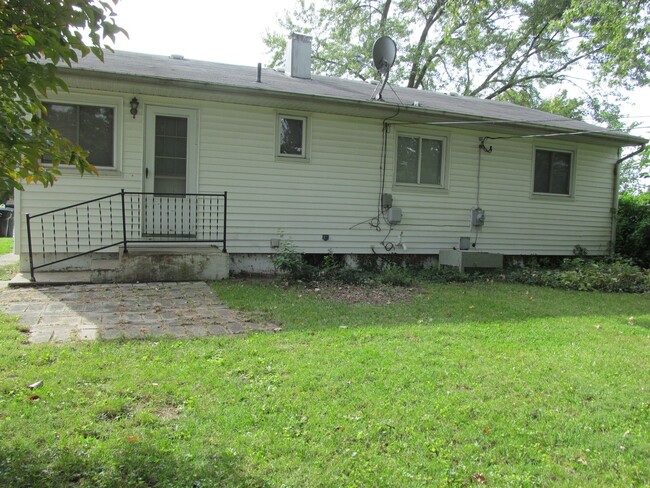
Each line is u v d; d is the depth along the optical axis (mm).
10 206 18688
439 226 10266
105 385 3305
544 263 11367
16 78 1939
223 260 7676
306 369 3742
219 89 7699
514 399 3387
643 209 12141
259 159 8719
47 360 3785
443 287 8102
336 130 9258
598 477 2480
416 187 10008
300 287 7371
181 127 8242
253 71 10695
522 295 7629
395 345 4516
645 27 11859
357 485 2307
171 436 2662
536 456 2656
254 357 4004
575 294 8031
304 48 11125
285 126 8969
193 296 6344
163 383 3365
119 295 6250
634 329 5641
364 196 9555
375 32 22688
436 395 3379
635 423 3123
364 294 7078
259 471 2377
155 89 7641
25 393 3125
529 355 4410
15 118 2037
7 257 10609
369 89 11211
